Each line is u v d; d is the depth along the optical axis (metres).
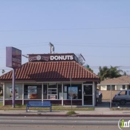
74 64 36.59
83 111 28.52
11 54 32.91
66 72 35.53
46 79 35.16
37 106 28.66
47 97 35.59
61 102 35.38
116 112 27.56
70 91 33.00
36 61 37.62
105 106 34.88
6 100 36.00
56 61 37.31
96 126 16.59
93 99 34.69
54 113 26.50
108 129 15.29
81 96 35.00
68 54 37.16
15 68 34.22
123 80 64.56
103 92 59.16
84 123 18.25
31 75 35.69
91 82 34.91
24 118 22.30
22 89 35.91
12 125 17.02
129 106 35.31
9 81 35.56
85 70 35.41
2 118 22.25
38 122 18.83
